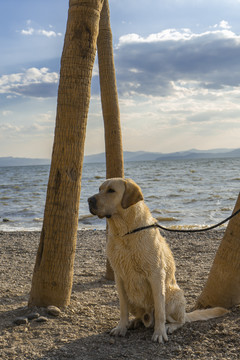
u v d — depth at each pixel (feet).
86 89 9.00
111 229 8.07
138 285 8.07
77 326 8.66
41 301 9.24
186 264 14.23
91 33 8.93
